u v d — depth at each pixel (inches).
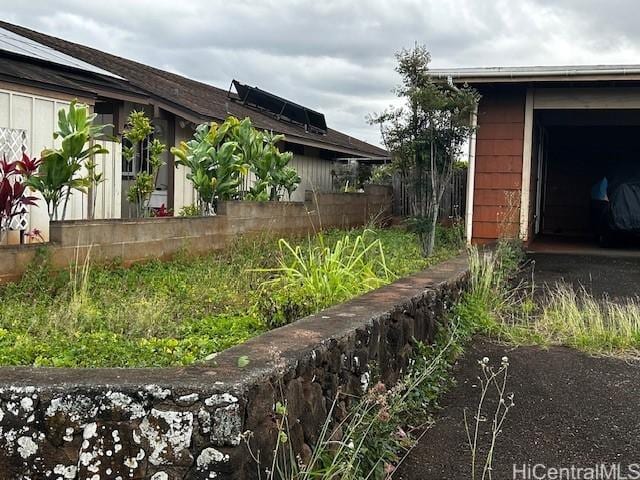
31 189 275.6
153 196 473.7
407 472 139.6
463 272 268.2
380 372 158.9
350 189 709.9
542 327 251.9
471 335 242.4
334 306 175.2
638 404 178.2
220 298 222.5
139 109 451.8
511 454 149.0
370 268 248.2
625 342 232.5
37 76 322.7
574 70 416.2
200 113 443.8
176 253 303.9
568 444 154.3
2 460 95.9
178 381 97.0
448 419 168.6
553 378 198.8
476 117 444.1
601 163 680.4
